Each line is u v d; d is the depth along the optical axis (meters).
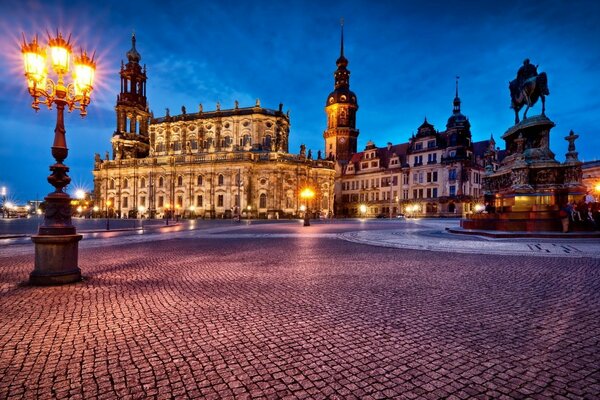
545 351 4.41
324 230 32.16
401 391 3.48
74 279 8.78
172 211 81.88
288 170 79.50
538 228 20.77
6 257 13.77
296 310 6.26
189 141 87.38
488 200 28.20
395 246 16.86
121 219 80.00
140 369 3.99
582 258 12.05
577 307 6.29
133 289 7.96
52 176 8.88
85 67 9.38
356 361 4.17
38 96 8.84
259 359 4.24
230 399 3.35
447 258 12.55
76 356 4.34
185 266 11.27
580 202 21.22
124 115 92.81
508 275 9.27
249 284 8.45
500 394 3.41
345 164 98.50
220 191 80.06
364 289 7.86
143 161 86.25
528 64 25.53
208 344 4.71
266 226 42.00
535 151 24.08
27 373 3.90
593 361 4.11
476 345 4.62
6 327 5.40
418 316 5.87
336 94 102.00
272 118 84.69
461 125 72.06
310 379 3.74
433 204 74.44
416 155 78.94
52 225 8.71
